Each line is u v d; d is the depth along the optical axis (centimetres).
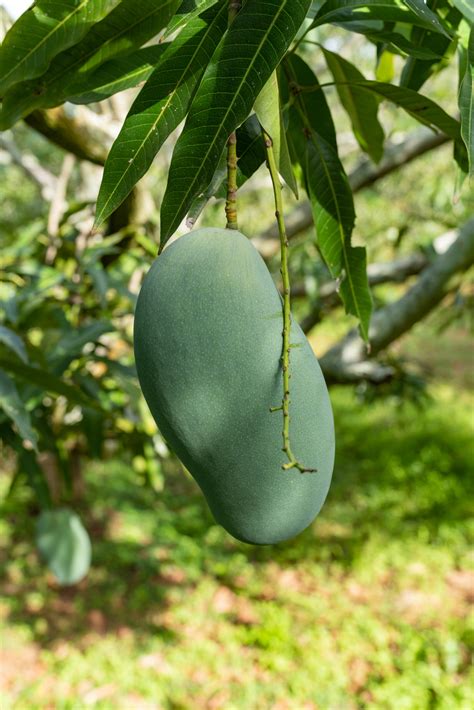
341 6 49
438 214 199
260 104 42
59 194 132
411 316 130
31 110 50
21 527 304
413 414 447
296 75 57
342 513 328
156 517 323
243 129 50
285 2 40
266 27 41
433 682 206
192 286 43
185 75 44
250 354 43
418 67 58
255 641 233
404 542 298
